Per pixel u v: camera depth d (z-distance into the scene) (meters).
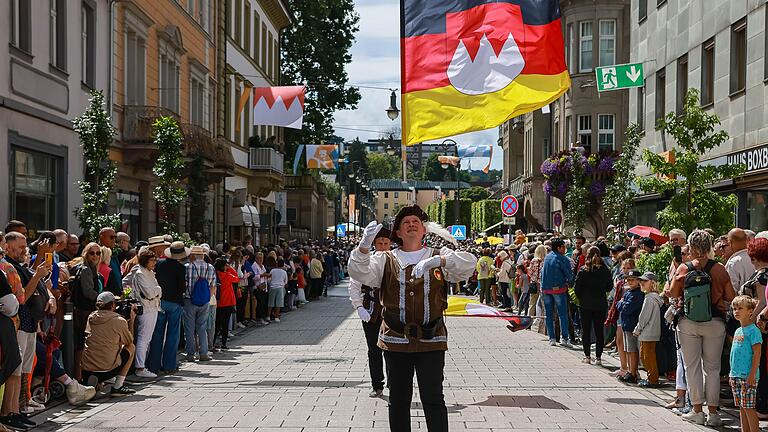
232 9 39.88
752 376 8.43
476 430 8.93
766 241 9.14
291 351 16.41
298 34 55.09
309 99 55.38
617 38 39.34
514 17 10.87
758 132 19.12
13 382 9.22
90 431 8.95
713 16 21.91
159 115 24.53
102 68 22.80
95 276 11.77
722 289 9.49
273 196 52.47
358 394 11.16
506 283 27.19
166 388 11.89
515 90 10.78
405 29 10.91
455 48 10.85
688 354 9.52
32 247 11.72
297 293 30.77
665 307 12.09
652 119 26.84
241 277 21.14
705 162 22.02
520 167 59.59
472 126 10.90
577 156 34.31
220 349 16.83
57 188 20.16
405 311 6.62
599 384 12.20
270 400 10.76
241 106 27.09
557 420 9.51
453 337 19.30
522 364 14.41
